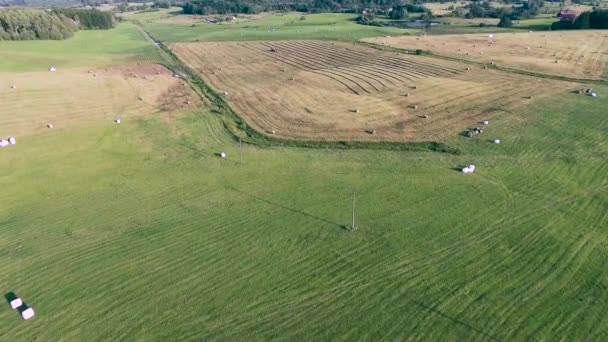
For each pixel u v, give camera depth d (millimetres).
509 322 24703
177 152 48969
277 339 23922
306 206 36938
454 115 58938
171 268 29688
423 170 43219
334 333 24234
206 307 26266
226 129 55875
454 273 28562
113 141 51750
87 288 28000
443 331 24203
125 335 24391
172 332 24516
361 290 27281
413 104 63906
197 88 75375
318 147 50188
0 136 51375
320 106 63875
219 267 29688
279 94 70312
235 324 24984
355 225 33969
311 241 32125
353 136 52812
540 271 28609
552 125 54281
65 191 40375
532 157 45531
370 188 39781
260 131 54969
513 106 61781
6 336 24422
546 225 33438
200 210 36781
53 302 26891
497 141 49594
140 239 32906
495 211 35438
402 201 37375
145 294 27406
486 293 26828
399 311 25625
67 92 67562
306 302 26453
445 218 34656
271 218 35250
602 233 32375
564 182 40000
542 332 24031
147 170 44562
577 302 26047
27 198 39156
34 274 29312
